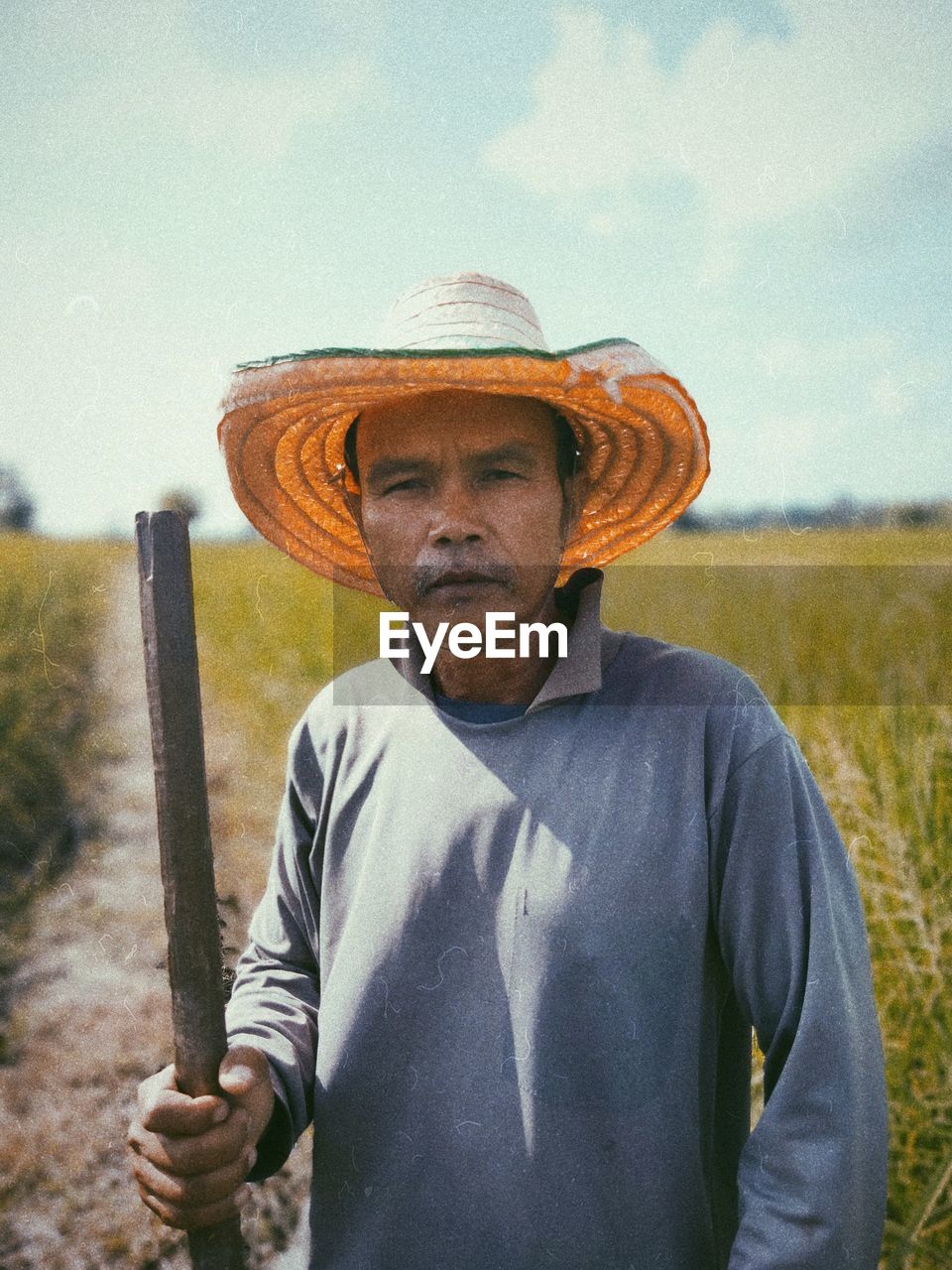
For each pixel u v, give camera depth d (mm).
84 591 19875
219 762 7969
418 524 1466
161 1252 2943
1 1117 3533
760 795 1343
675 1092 1332
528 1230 1315
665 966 1331
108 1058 3881
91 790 7605
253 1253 2758
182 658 1205
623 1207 1309
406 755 1509
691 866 1343
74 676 11789
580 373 1361
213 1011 1263
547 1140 1318
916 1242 2102
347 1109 1438
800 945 1303
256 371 1467
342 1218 1448
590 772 1396
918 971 2412
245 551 25656
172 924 1243
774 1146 1269
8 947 4883
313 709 1690
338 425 1752
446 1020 1382
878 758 2938
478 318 1472
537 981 1338
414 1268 1379
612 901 1332
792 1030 1301
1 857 6195
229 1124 1271
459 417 1424
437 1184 1363
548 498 1482
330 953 1543
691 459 1689
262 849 5852
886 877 2566
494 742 1456
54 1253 2941
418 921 1412
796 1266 1214
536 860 1369
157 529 1187
